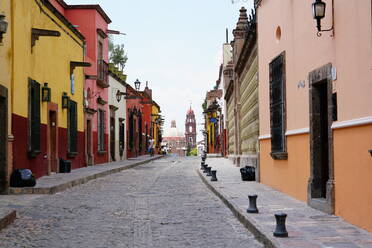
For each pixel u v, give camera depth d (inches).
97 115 1170.0
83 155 1024.2
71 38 909.8
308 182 402.0
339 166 334.3
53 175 749.9
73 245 283.1
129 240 297.6
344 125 318.3
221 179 697.6
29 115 634.8
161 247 278.5
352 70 310.5
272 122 544.7
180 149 5767.7
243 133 976.9
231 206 414.0
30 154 631.8
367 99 287.7
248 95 859.4
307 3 409.4
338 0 334.3
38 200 489.4
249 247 277.3
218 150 2158.0
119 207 442.6
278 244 250.7
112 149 1387.8
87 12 1160.8
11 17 566.9
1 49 520.7
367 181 286.2
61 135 832.9
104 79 1227.2
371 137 280.7
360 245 246.7
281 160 511.2
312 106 395.2
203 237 306.0
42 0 707.4
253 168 679.7
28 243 287.9
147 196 533.3
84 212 411.2
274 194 488.7
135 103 1879.9
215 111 2244.1
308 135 412.2
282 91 495.5
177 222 361.1
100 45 1216.8
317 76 378.6
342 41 327.6
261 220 327.6
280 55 502.0
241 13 1053.8
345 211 323.6
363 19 292.4
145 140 2311.8
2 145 530.6
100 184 687.1
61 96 832.3
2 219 334.3
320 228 295.4
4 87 524.7
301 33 430.0
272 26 548.7
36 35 650.2
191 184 692.1
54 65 785.6
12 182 552.7
